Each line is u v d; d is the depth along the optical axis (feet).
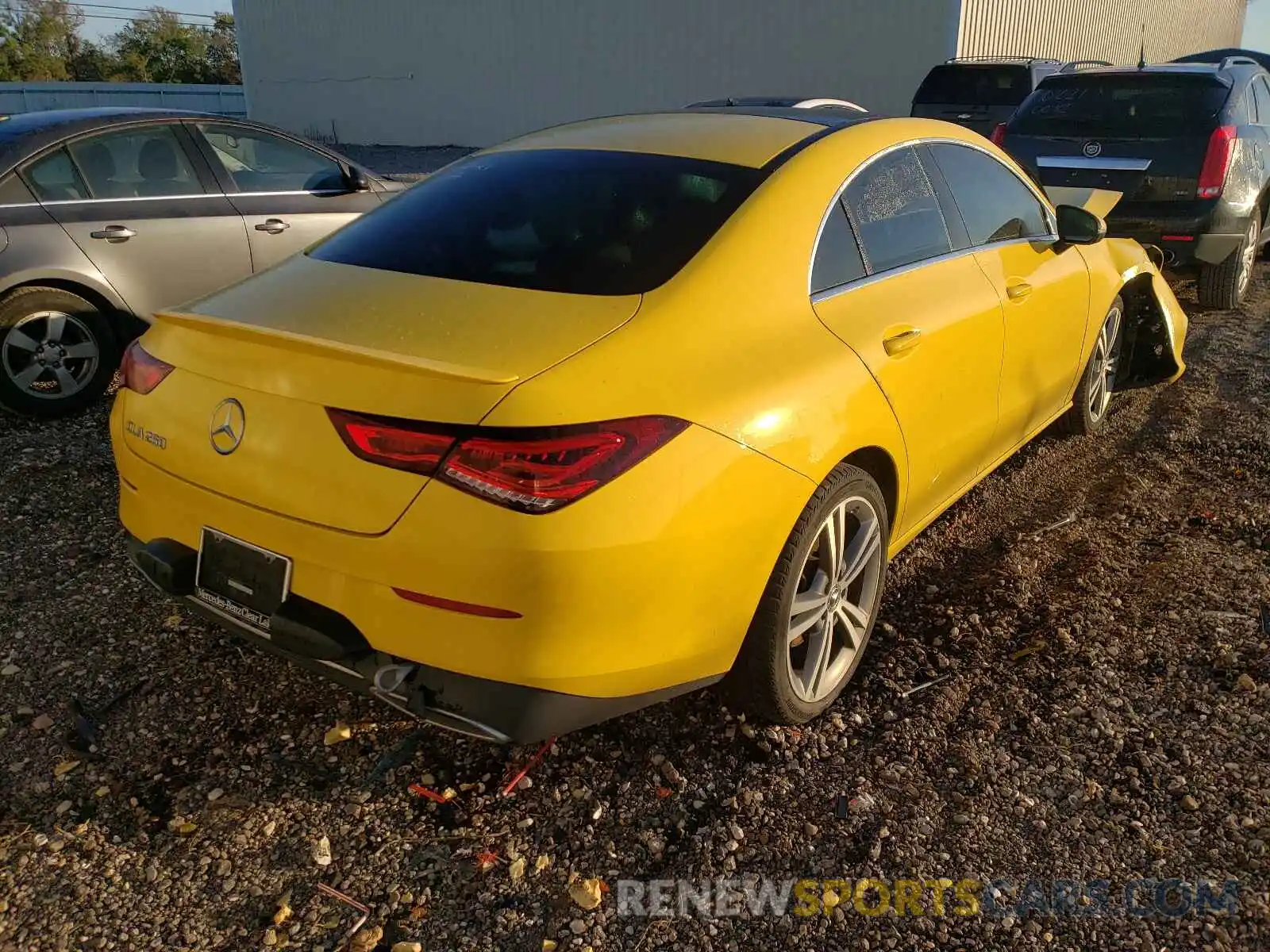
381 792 8.36
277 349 7.39
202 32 193.16
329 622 7.24
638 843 7.90
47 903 7.21
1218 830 7.89
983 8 52.75
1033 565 12.00
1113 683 9.68
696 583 7.35
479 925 7.16
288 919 7.17
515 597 6.71
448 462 6.64
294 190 19.49
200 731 9.00
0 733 8.86
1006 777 8.52
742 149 9.61
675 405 7.25
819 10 55.06
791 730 9.15
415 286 8.21
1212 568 11.75
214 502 7.64
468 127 71.26
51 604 10.85
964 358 10.58
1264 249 32.96
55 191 16.60
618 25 62.69
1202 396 18.04
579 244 8.55
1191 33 89.92
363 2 71.67
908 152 10.83
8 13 188.55
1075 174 23.56
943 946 6.99
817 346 8.55
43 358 16.57
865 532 9.41
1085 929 7.08
